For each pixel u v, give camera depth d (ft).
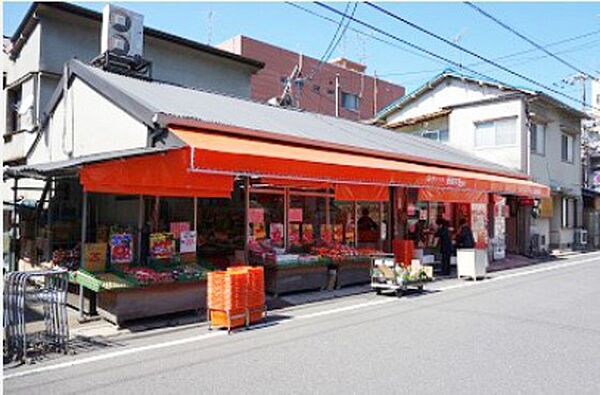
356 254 40.70
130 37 43.37
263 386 16.93
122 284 25.68
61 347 21.04
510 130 69.46
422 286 39.01
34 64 48.55
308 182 39.60
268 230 38.93
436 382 17.37
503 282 44.52
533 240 70.90
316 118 52.75
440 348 21.70
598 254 78.95
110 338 23.65
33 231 38.50
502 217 65.62
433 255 53.21
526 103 68.95
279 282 35.19
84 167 25.27
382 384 17.15
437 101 83.05
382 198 44.37
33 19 48.26
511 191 55.72
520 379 17.69
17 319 19.92
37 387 16.75
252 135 33.19
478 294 37.24
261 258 35.68
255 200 38.37
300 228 41.50
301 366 19.13
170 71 59.26
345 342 22.75
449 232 50.98
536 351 21.27
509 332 24.70
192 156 26.07
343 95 115.55
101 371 18.47
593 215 92.58
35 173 27.25
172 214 34.32
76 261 29.91
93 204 35.50
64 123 38.65
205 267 31.22
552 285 42.29
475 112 72.90
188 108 33.73
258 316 26.96
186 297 28.32
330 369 18.78
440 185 44.29
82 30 50.88
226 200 38.96
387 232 50.72
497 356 20.52
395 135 61.72
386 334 24.29
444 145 70.59
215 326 25.54
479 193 55.57
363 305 32.48
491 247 63.05
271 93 99.50
